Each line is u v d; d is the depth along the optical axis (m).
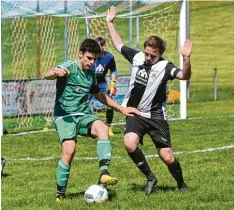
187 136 25.62
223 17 76.00
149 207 13.52
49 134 27.23
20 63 49.06
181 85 32.38
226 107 39.44
